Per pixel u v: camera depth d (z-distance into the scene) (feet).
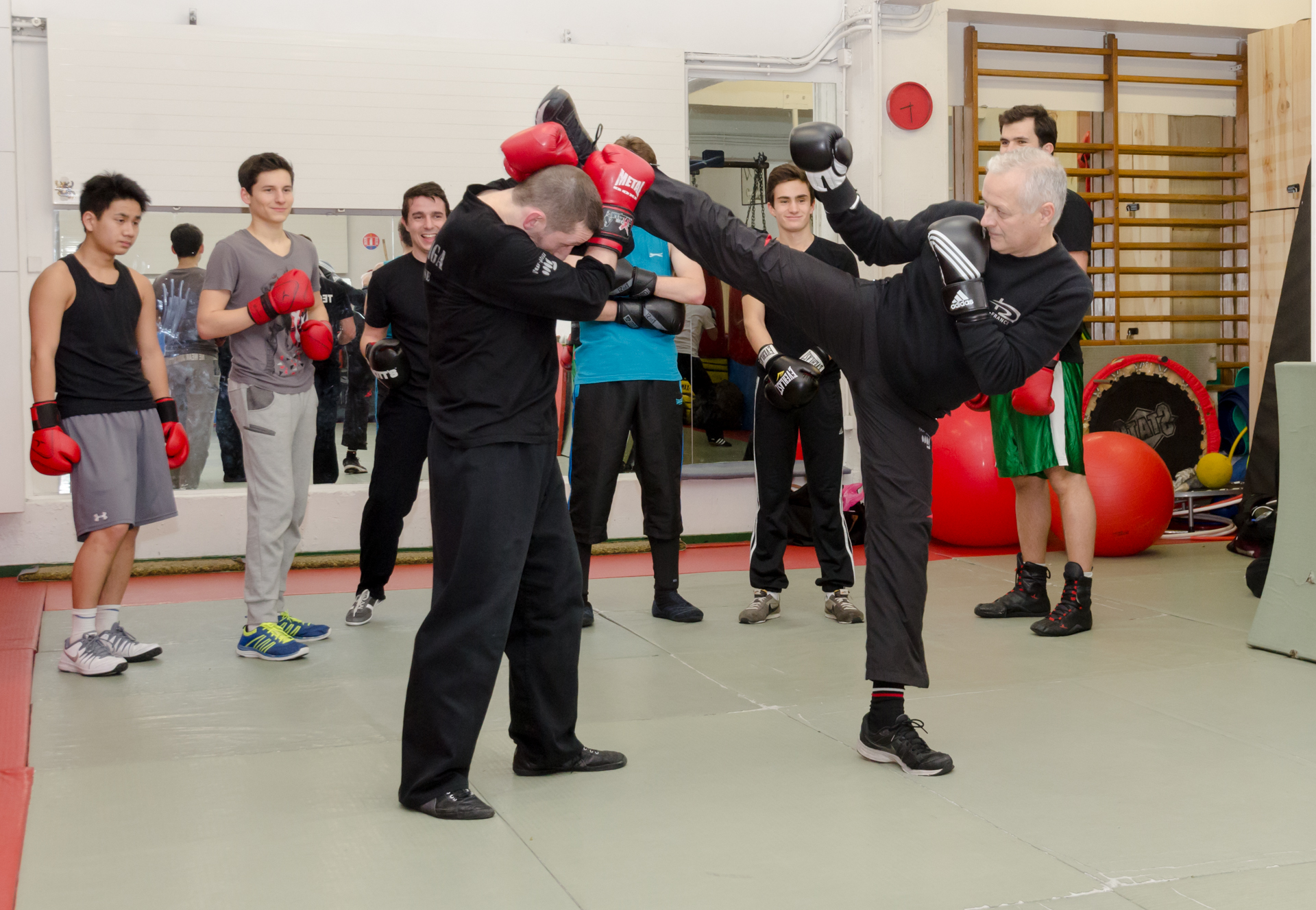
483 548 7.45
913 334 8.23
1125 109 23.47
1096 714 9.83
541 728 8.20
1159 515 17.30
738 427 19.94
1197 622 13.35
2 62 15.99
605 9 19.33
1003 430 13.26
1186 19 22.48
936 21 19.94
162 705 10.37
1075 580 12.91
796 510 18.90
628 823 7.42
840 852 6.91
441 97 18.19
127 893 6.37
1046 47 22.26
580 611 8.30
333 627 13.69
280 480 12.23
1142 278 23.89
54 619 14.16
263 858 6.87
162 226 17.19
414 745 7.61
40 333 11.09
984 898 6.24
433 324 7.63
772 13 20.20
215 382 17.66
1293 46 21.26
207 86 17.19
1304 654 11.51
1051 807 7.66
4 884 6.48
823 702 10.30
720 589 15.90
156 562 17.20
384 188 18.04
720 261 8.61
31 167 16.89
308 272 12.83
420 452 13.33
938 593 15.28
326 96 17.70
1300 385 11.65
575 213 7.27
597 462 13.15
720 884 6.45
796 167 13.25
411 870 6.68
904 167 19.95
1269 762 8.55
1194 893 6.31
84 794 8.00
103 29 16.69
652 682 11.04
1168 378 21.44
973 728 9.45
